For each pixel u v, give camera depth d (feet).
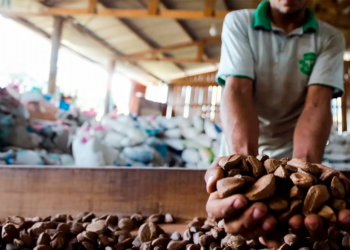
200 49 24.58
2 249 2.57
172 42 24.64
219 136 8.55
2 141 6.48
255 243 2.34
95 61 27.91
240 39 3.47
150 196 3.60
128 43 24.21
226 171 1.91
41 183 3.55
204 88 30.07
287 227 1.87
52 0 17.40
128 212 3.58
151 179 3.60
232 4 18.53
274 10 3.54
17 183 3.55
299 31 3.50
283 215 1.70
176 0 18.10
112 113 8.66
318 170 1.88
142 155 7.64
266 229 1.63
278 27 3.52
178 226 3.28
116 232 2.79
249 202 1.68
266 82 3.55
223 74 3.39
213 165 2.01
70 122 8.70
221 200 1.67
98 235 2.64
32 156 6.23
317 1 17.70
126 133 7.86
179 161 8.69
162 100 34.91
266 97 3.64
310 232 1.66
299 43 3.50
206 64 29.73
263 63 3.50
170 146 8.69
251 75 3.31
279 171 1.85
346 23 18.24
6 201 3.54
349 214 1.65
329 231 2.42
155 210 3.59
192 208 3.57
